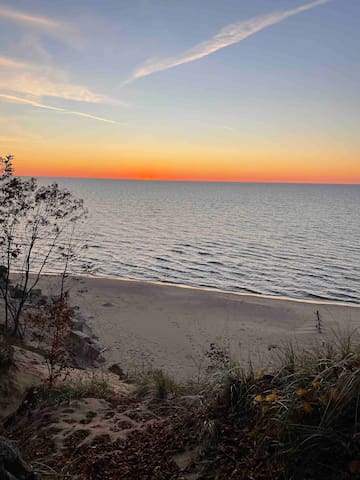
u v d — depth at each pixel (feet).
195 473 11.62
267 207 417.49
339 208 406.41
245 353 58.49
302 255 151.33
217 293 94.48
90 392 22.90
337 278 118.01
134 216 298.15
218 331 69.46
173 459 12.76
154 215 311.06
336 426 10.34
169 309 81.56
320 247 168.55
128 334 66.54
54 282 97.86
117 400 21.77
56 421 18.01
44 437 16.52
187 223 257.55
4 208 50.37
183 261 141.49
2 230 51.96
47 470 13.70
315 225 250.16
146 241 181.78
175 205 433.89
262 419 12.16
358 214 331.98
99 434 16.12
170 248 165.68
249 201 527.40
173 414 17.37
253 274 123.44
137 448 14.28
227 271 127.13
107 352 57.57
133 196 606.55
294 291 105.40
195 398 17.06
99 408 19.83
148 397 22.06
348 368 12.04
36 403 20.62
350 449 9.75
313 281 115.14
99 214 305.53
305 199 586.45
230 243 178.29
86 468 13.32
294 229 229.25
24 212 52.13
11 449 9.66
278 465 10.23
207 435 12.96
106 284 98.53
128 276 120.06
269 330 70.13
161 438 14.57
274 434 11.04
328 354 13.91
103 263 135.23
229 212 350.02
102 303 83.82
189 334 67.56
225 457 11.73
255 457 10.98
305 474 9.71
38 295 61.93
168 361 55.36
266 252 157.38
